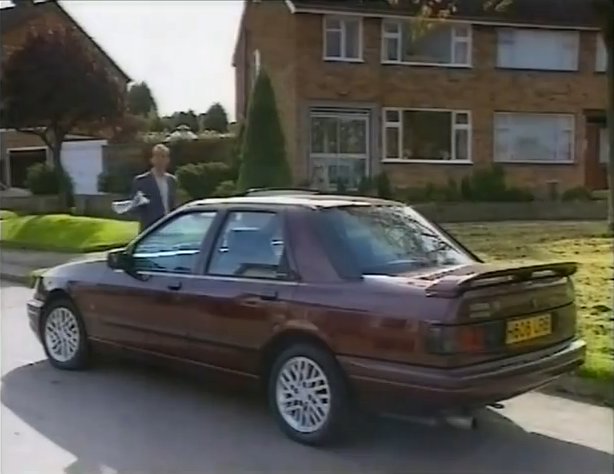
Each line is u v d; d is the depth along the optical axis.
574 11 28.30
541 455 5.09
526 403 6.14
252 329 5.49
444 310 4.64
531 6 27.97
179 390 6.46
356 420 5.26
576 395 6.30
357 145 26.39
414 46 26.75
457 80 27.27
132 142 30.36
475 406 4.71
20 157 33.25
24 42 26.28
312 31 25.59
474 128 27.56
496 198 25.98
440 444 5.27
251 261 5.68
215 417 5.79
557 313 5.32
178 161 29.86
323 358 5.11
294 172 25.62
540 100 28.17
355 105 26.14
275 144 23.14
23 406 6.02
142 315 6.32
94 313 6.79
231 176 26.89
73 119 26.14
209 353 5.80
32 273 13.12
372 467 4.88
